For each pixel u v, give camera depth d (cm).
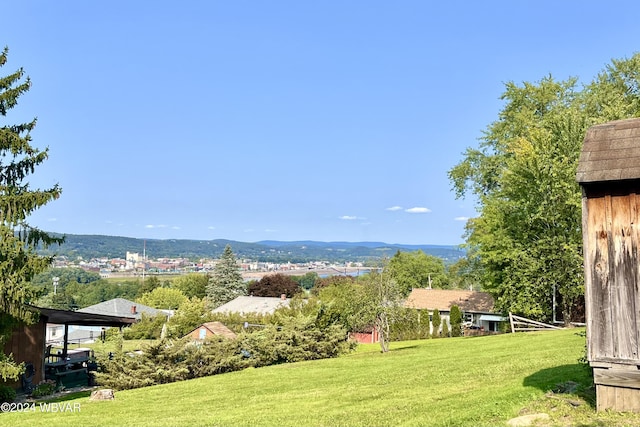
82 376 3000
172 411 1705
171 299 9306
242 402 1784
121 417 1638
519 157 3566
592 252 1069
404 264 9875
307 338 3200
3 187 1858
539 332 3247
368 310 3162
